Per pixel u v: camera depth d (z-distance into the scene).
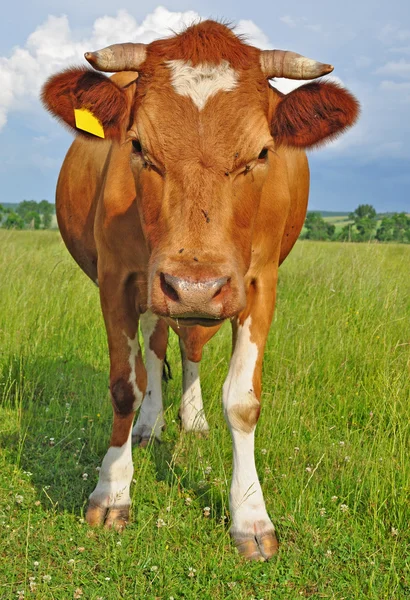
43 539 3.29
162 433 4.84
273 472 4.00
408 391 4.98
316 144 3.45
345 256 10.15
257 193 3.15
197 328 4.28
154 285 2.79
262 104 3.10
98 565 3.14
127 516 3.56
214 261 2.75
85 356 6.29
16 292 7.55
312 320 6.71
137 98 3.15
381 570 3.14
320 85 3.25
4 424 4.72
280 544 3.37
